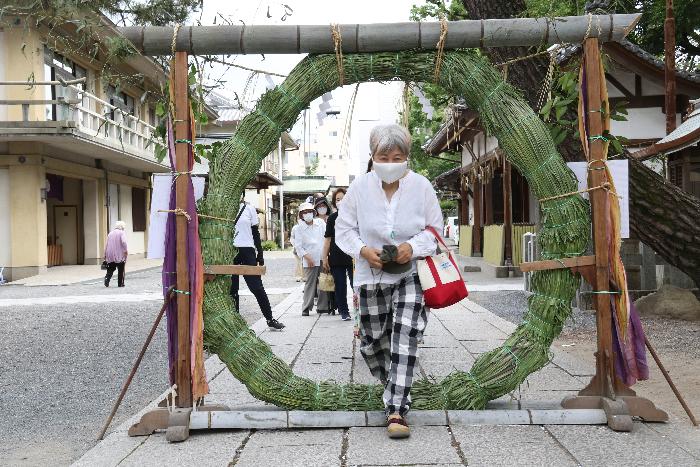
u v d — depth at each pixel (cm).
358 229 372
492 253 1759
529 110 384
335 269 832
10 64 1675
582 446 332
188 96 388
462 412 374
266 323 814
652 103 1298
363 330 373
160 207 387
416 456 320
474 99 389
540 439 345
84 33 446
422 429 366
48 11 460
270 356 387
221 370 550
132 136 2217
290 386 381
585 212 382
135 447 347
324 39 379
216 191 382
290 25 380
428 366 541
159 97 464
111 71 471
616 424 357
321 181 4516
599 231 377
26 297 1308
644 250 885
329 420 372
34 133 1653
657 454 319
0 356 670
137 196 2702
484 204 2058
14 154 1812
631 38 1877
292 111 389
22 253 1820
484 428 366
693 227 707
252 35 378
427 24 378
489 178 1750
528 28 380
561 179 378
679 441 339
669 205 705
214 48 382
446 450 328
